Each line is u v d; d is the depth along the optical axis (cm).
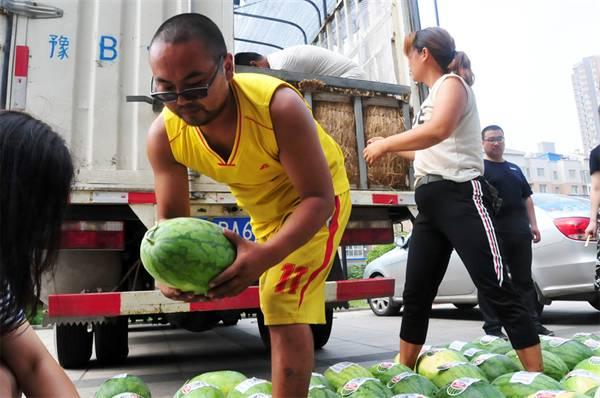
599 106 421
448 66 269
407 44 286
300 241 156
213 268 140
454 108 242
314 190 162
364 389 207
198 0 357
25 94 317
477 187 249
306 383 175
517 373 212
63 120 323
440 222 253
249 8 684
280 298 174
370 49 543
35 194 124
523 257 424
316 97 389
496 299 238
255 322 795
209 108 150
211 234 143
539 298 528
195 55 139
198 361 434
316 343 450
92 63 334
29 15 322
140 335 646
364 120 406
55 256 137
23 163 121
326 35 692
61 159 129
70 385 169
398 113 419
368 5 549
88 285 329
